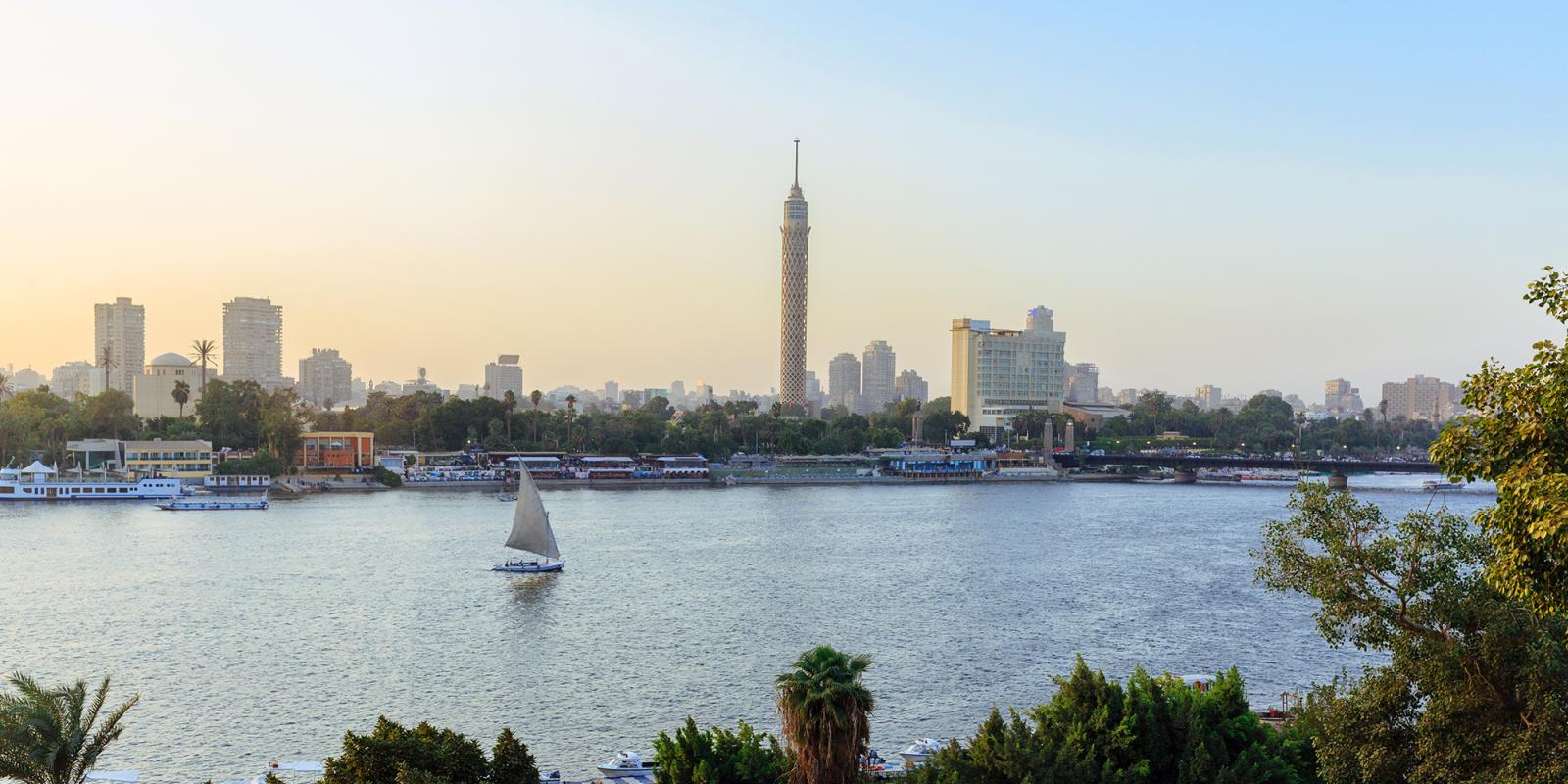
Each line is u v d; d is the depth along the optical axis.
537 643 119.56
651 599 144.62
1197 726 57.44
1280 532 53.09
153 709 95.31
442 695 100.25
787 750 50.62
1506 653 45.25
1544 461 38.34
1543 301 38.97
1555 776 41.94
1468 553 48.50
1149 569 170.62
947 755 57.00
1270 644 119.44
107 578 156.12
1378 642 50.31
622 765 78.75
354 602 141.38
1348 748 50.53
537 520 166.62
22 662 110.12
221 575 159.50
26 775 53.28
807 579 160.50
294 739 88.06
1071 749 54.75
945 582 158.12
